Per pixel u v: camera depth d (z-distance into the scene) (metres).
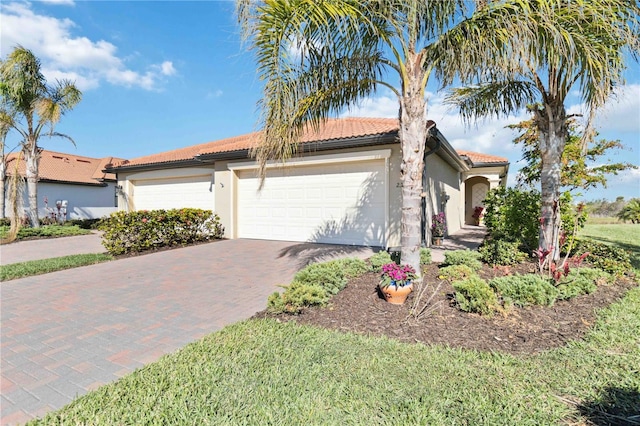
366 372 3.15
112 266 8.73
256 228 12.67
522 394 2.80
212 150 13.98
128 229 10.35
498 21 4.75
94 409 2.69
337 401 2.71
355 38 5.21
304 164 11.18
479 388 2.89
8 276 7.52
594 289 5.36
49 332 4.51
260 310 5.21
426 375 3.10
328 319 4.56
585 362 3.33
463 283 4.77
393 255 7.52
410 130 5.47
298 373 3.14
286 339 3.92
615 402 2.69
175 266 8.55
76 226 18.00
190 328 4.56
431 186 11.12
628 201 23.86
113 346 4.05
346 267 6.31
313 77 5.69
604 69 5.21
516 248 7.31
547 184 7.23
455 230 16.98
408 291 4.86
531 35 4.59
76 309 5.42
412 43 5.34
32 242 13.57
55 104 15.02
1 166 17.62
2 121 14.66
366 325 4.33
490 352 3.58
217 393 2.83
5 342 4.21
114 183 25.44
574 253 7.93
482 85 7.84
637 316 4.55
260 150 6.32
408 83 5.42
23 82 14.45
